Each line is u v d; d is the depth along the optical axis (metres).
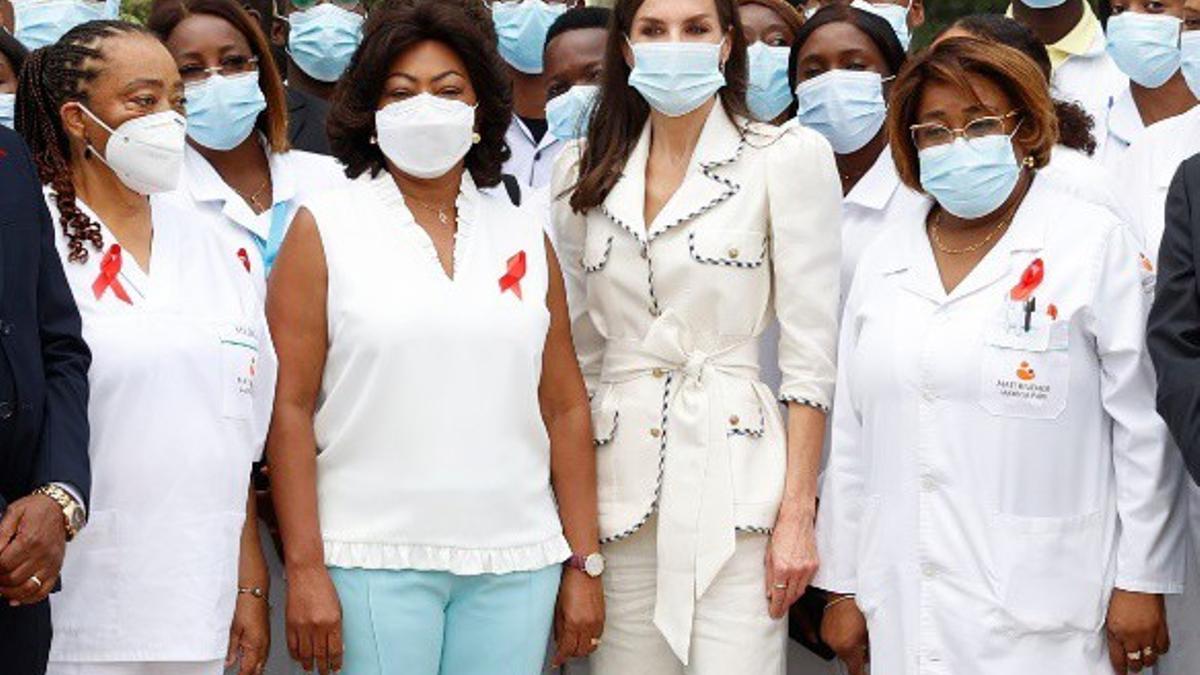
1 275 3.59
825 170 4.42
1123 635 4.09
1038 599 4.06
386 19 4.26
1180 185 3.99
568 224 4.61
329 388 4.18
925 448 4.15
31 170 3.74
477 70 4.32
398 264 4.18
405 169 4.23
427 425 4.09
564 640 4.36
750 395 4.41
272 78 5.02
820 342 4.43
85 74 3.93
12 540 3.48
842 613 4.46
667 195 4.48
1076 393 4.09
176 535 3.91
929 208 4.39
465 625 4.18
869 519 4.27
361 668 4.09
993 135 4.13
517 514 4.17
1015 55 4.14
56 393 3.68
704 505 4.30
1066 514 4.09
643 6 4.45
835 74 5.16
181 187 4.89
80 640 3.85
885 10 6.19
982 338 4.11
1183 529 4.17
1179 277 3.90
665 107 4.42
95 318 3.89
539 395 4.39
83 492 3.62
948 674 4.13
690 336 4.39
